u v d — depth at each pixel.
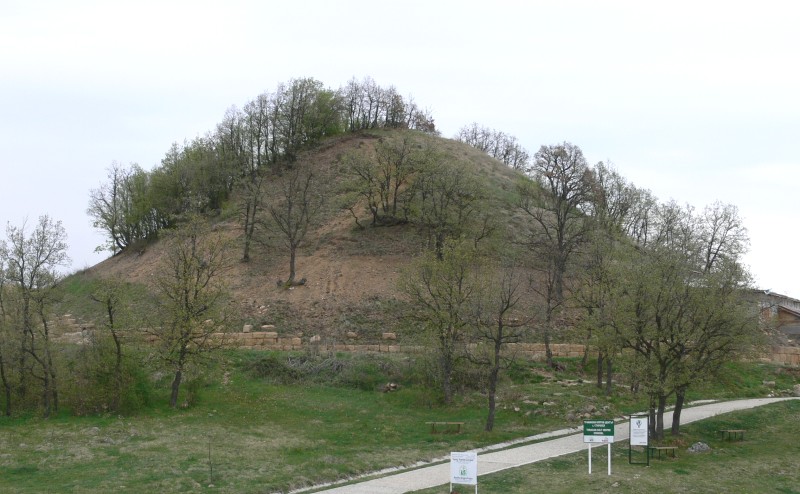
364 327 60.94
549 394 47.50
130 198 96.38
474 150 108.25
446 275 46.69
